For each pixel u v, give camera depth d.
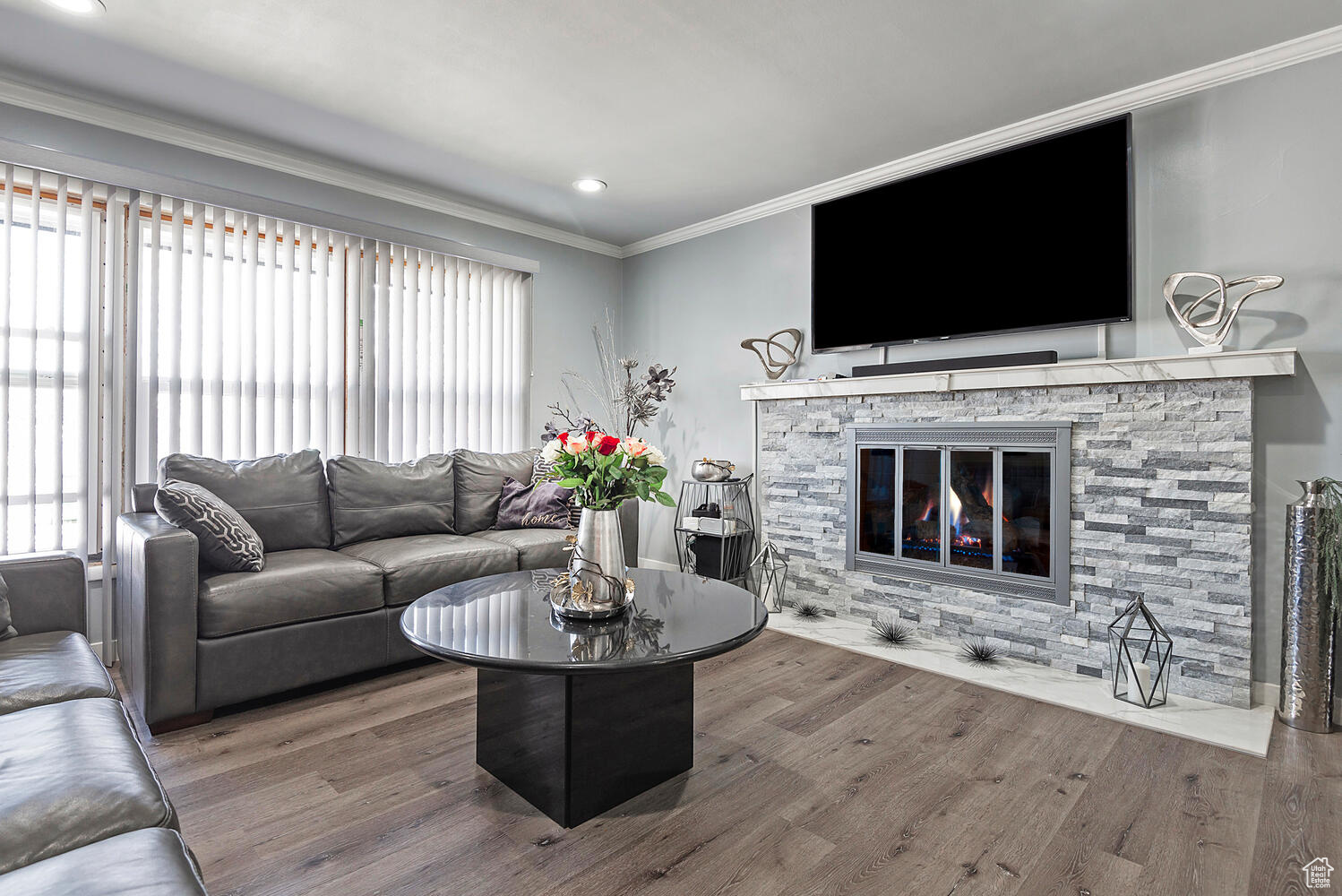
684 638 1.85
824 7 2.34
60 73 2.75
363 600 2.79
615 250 5.28
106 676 1.80
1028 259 3.14
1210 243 2.75
